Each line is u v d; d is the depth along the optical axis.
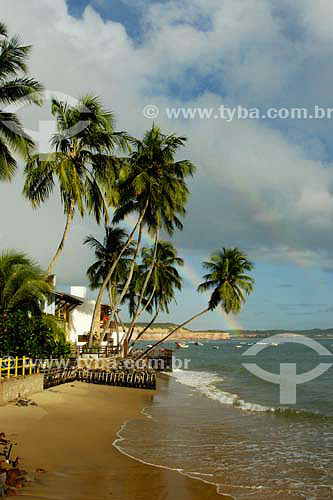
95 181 28.45
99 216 29.00
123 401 21.48
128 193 34.50
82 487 9.12
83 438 13.30
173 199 34.56
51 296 33.38
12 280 21.11
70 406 18.05
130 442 13.55
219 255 46.28
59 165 26.09
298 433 16.38
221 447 13.80
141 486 9.73
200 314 46.25
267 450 13.71
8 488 8.20
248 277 45.88
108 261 43.56
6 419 14.37
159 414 18.91
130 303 50.91
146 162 35.12
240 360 71.62
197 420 18.16
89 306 43.34
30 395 18.91
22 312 21.09
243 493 9.91
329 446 14.41
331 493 10.11
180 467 11.41
